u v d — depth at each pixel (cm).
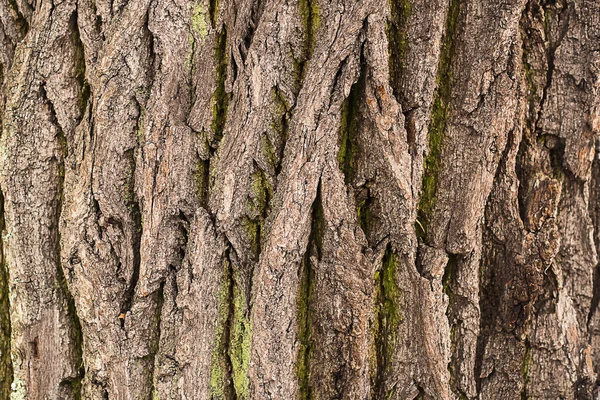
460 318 84
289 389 82
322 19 82
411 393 83
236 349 83
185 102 83
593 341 87
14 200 86
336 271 82
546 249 84
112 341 84
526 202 85
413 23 83
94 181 83
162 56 83
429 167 84
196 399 83
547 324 85
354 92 82
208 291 82
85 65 85
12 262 86
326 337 82
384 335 84
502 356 85
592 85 85
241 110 82
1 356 90
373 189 83
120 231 84
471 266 84
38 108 86
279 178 82
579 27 85
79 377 87
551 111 85
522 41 85
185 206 83
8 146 86
